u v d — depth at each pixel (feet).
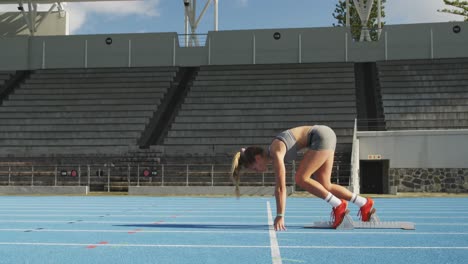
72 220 29.53
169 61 107.34
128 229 23.72
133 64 108.17
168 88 99.55
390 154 72.74
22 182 76.54
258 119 86.43
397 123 81.05
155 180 74.18
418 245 17.65
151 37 108.37
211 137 82.17
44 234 21.72
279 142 19.69
